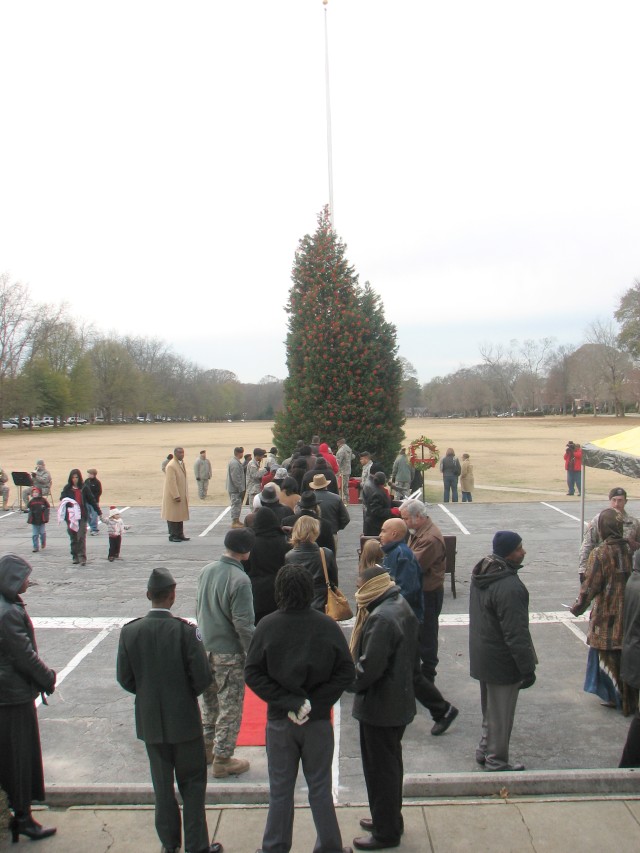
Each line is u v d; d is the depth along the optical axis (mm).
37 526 15609
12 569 4824
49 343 106188
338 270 26172
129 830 4812
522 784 5332
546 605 11023
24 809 4691
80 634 9953
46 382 104188
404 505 7676
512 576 5637
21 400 92688
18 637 4688
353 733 6867
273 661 4168
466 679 8164
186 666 4539
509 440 65688
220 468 41281
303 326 26203
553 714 7156
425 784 5328
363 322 25797
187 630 4555
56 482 33062
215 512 21250
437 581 7484
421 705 7461
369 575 4902
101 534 17672
